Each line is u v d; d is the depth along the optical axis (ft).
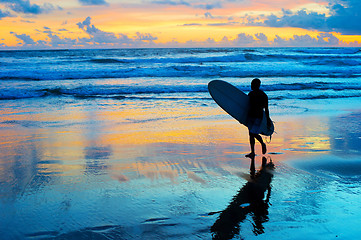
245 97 19.63
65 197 11.70
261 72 71.05
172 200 11.55
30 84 52.95
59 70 72.08
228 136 22.38
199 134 22.82
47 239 8.90
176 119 28.55
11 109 33.27
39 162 16.01
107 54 157.99
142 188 12.69
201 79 62.18
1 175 13.98
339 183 13.51
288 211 10.75
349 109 34.71
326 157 17.48
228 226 9.70
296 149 19.20
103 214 10.38
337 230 9.43
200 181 13.60
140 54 157.48
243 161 16.66
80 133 22.94
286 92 47.01
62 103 37.45
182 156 17.33
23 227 9.50
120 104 37.04
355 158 17.33
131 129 24.35
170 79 62.23
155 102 38.60
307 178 14.14
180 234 9.23
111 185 12.96
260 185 13.20
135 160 16.49
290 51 171.01
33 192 12.14
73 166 15.40
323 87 51.49
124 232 9.32
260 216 10.35
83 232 9.28
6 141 20.39
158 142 20.40
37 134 22.53
